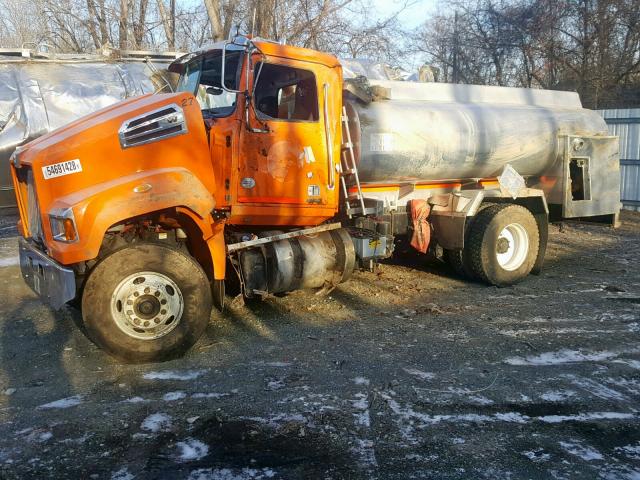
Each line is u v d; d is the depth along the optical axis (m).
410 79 11.95
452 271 8.35
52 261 4.73
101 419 3.92
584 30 21.41
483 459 3.46
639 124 14.67
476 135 7.20
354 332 5.71
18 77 11.70
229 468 3.36
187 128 5.18
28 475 3.28
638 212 14.77
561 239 11.16
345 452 3.53
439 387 4.43
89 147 4.79
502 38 22.59
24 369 4.79
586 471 3.34
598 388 4.43
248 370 4.75
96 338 4.73
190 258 4.97
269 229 6.19
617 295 7.06
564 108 8.60
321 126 6.03
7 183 11.40
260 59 5.56
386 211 7.11
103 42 18.27
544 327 5.84
